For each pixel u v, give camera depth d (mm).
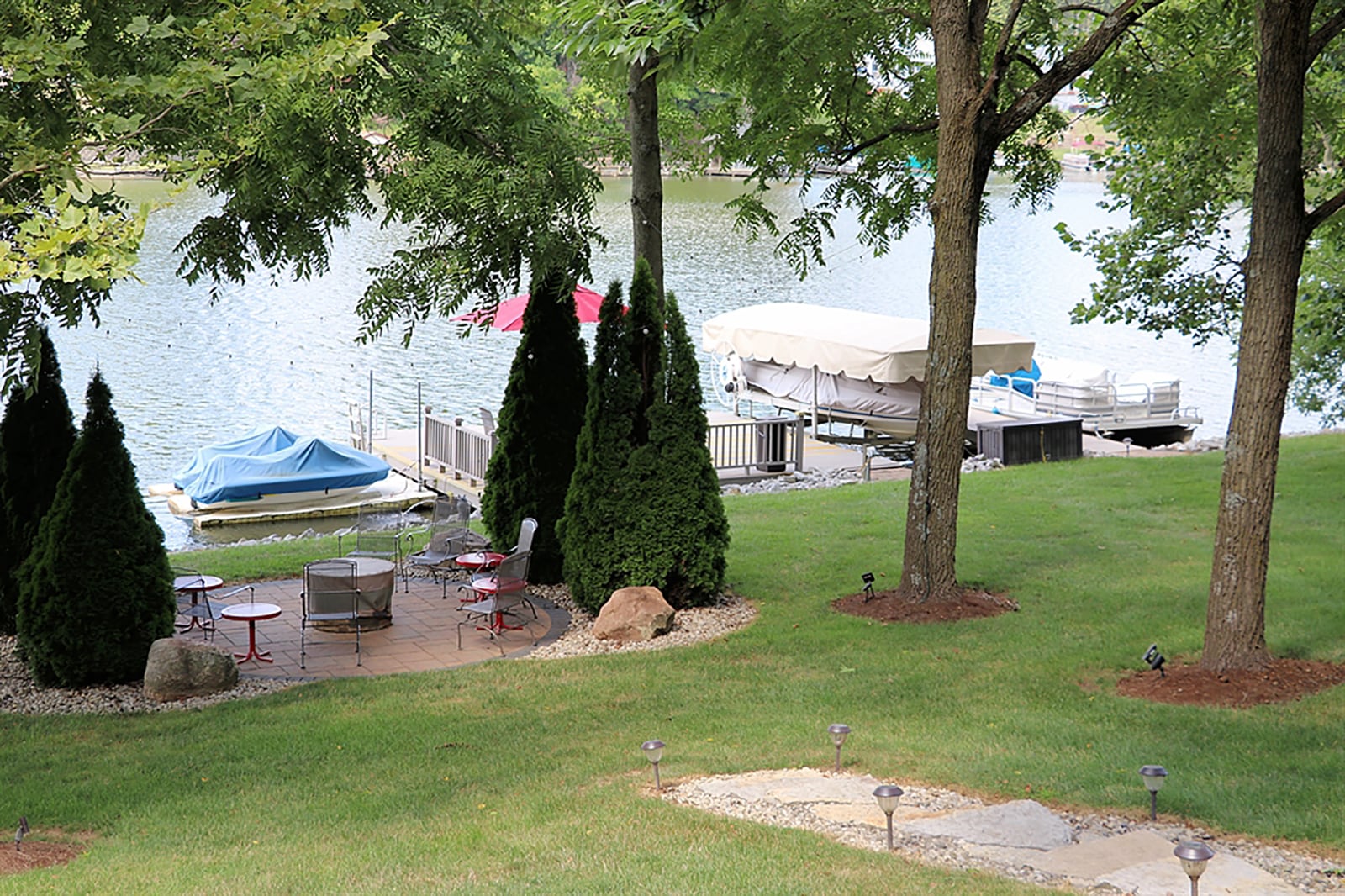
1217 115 16469
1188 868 5656
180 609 13711
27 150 7883
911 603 13602
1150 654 10703
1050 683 10945
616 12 12047
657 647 12797
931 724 9992
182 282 51656
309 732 10391
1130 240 19750
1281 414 10664
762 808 7965
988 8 12977
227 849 7773
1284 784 8250
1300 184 10320
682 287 52812
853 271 59812
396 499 24531
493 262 13695
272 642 13469
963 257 12992
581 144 14070
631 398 13836
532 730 10312
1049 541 16484
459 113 13273
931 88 16391
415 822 8156
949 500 13477
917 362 25984
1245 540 10711
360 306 13984
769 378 34281
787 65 15445
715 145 16984
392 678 12031
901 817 7715
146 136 9875
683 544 13867
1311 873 6809
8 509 13031
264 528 23375
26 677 12188
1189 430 31609
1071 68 12492
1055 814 7691
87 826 8469
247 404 32906
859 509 19234
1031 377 32375
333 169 12789
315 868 7199
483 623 14195
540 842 7395
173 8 10586
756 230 17000
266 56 9219
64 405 13055
